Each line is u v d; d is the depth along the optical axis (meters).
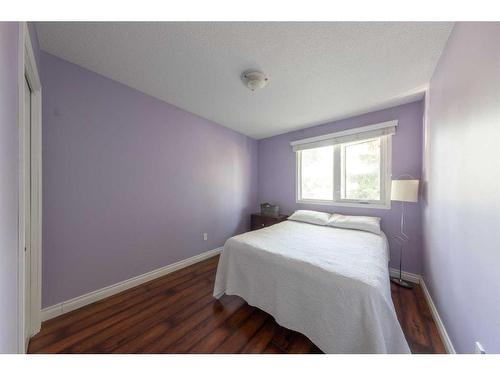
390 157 2.62
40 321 1.53
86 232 1.88
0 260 0.63
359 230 2.53
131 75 1.94
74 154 1.79
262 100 2.44
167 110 2.55
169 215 2.61
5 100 0.69
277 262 1.58
